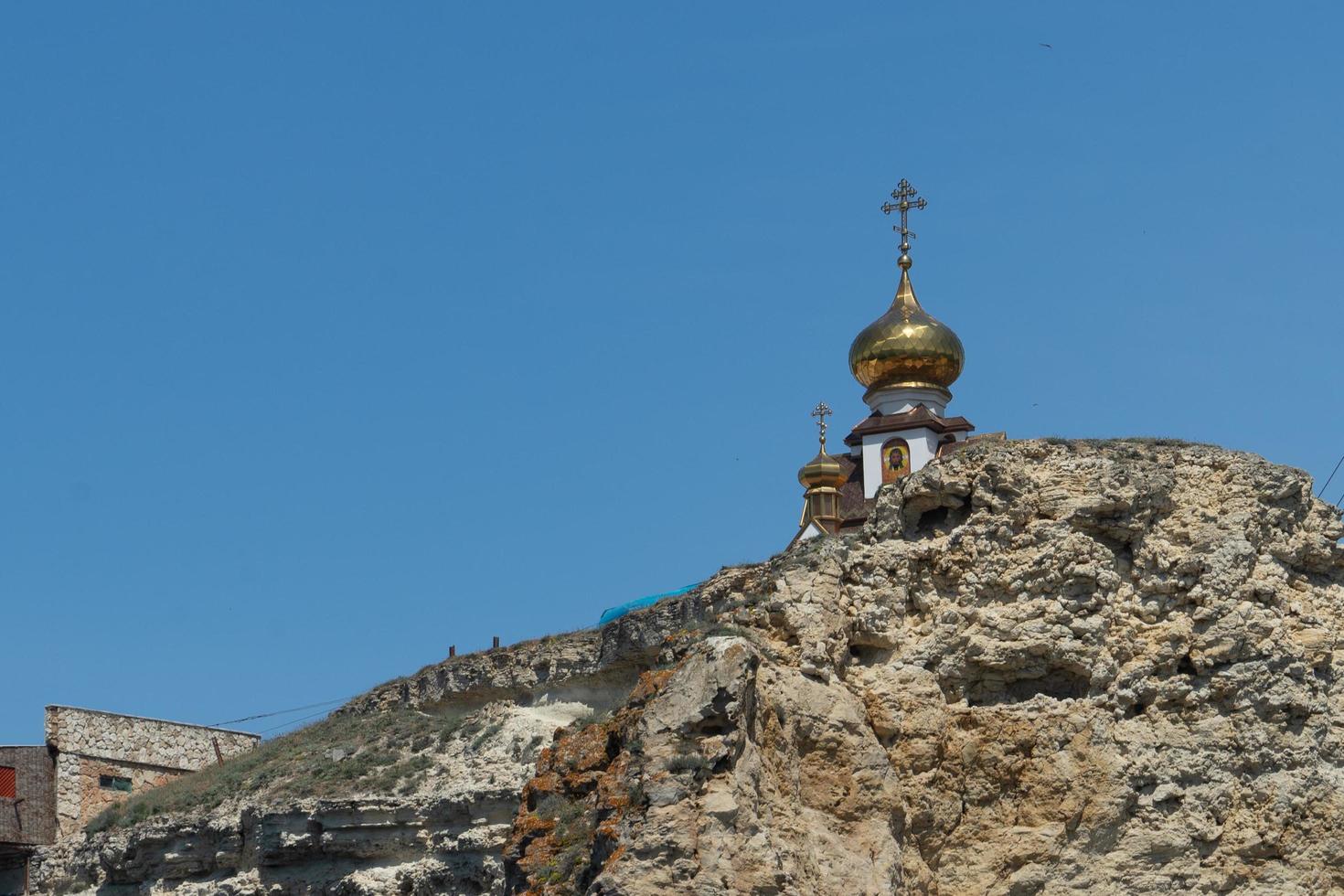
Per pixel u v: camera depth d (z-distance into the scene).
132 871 112.81
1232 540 67.94
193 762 132.75
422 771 110.25
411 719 116.81
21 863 121.31
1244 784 66.56
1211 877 65.94
